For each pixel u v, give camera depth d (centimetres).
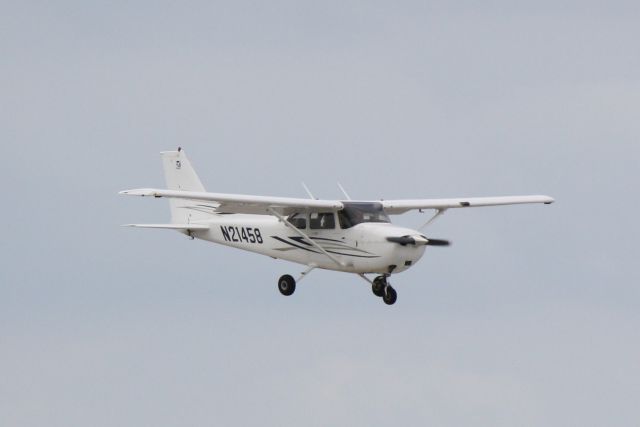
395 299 10356
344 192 10794
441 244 9825
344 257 10294
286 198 10188
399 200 10812
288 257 10794
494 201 11181
